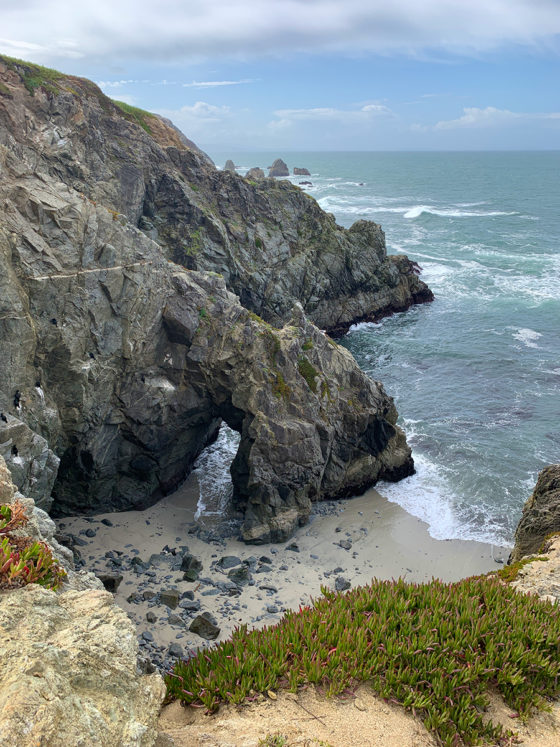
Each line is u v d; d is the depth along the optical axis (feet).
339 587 81.92
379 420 112.68
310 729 30.42
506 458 120.26
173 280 107.45
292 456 98.43
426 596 40.98
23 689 20.59
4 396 80.59
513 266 279.28
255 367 104.83
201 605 76.54
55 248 90.27
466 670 33.88
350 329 204.44
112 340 97.25
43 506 83.61
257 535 94.17
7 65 145.89
